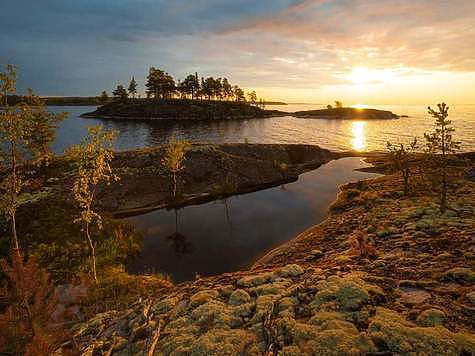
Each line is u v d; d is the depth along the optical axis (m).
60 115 23.14
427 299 13.19
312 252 28.27
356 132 162.62
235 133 144.88
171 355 11.63
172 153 53.09
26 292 12.21
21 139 21.72
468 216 29.75
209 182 59.94
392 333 10.50
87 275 23.81
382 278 15.59
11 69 20.47
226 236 38.34
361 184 59.47
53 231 31.77
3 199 22.58
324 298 13.55
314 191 59.47
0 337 11.50
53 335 12.49
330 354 10.02
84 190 23.64
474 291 13.48
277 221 43.38
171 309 15.87
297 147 90.12
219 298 16.00
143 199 51.16
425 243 22.78
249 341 11.62
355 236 29.53
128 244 34.12
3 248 26.92
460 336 10.09
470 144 123.56
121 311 17.48
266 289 15.69
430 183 45.97
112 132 23.62
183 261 32.06
